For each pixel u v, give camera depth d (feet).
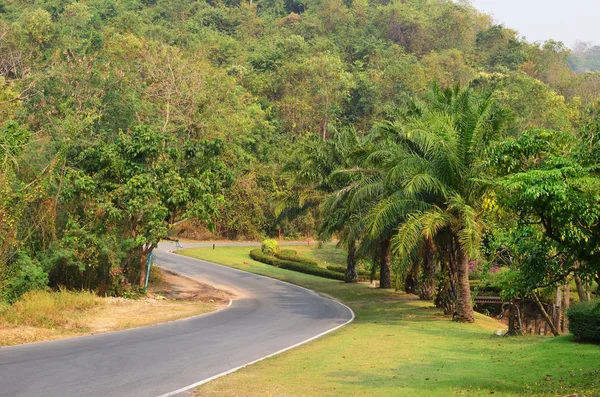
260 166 249.96
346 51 386.93
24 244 81.46
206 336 58.39
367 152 86.53
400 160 75.25
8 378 35.88
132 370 39.73
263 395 33.40
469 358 49.49
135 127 94.38
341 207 116.57
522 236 37.06
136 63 195.72
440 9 450.71
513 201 32.37
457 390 35.53
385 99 313.53
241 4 429.79
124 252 92.27
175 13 392.68
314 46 342.85
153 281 111.55
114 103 138.92
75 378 36.58
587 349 49.52
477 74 328.90
